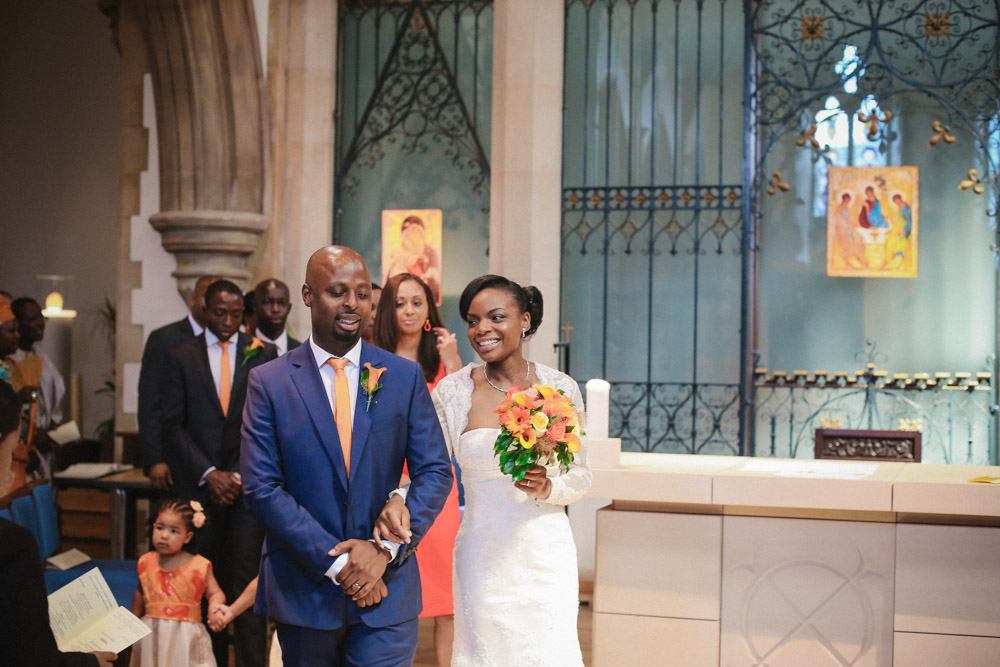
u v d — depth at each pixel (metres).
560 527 3.16
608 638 3.84
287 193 7.45
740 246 7.30
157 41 6.99
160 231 7.14
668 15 7.46
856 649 3.66
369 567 2.52
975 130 7.10
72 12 10.14
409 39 7.76
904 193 7.15
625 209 7.48
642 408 7.46
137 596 4.10
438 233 7.62
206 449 4.43
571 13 7.59
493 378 3.29
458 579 3.18
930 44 7.18
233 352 4.57
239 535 4.37
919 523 3.63
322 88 7.55
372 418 2.67
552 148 7.16
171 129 7.07
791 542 3.72
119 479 5.75
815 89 7.23
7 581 1.99
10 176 10.23
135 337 7.28
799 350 7.35
